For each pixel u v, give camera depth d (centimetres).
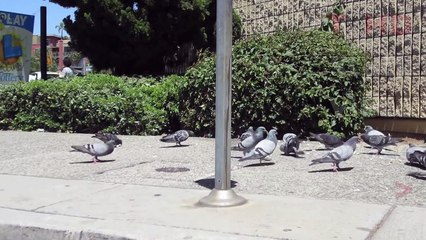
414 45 1202
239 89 1227
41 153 1120
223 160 670
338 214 621
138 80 1562
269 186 773
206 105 1305
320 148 1098
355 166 901
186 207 666
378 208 644
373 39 1291
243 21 1672
